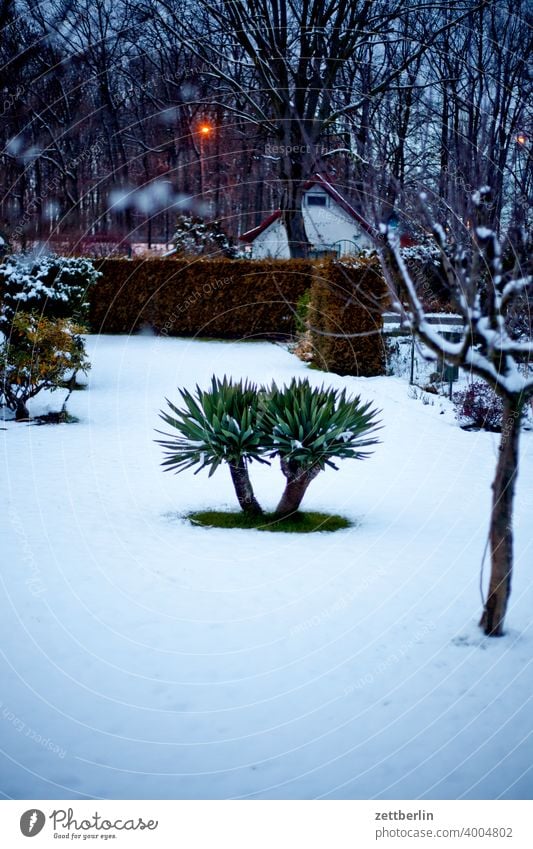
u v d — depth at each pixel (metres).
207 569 6.38
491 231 4.91
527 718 4.30
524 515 8.34
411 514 8.20
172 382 16.75
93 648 4.96
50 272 15.54
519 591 6.16
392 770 3.84
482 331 4.90
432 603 5.80
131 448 10.88
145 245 41.81
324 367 18.31
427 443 11.77
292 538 7.27
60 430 12.03
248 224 40.72
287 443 7.29
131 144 37.56
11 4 22.09
